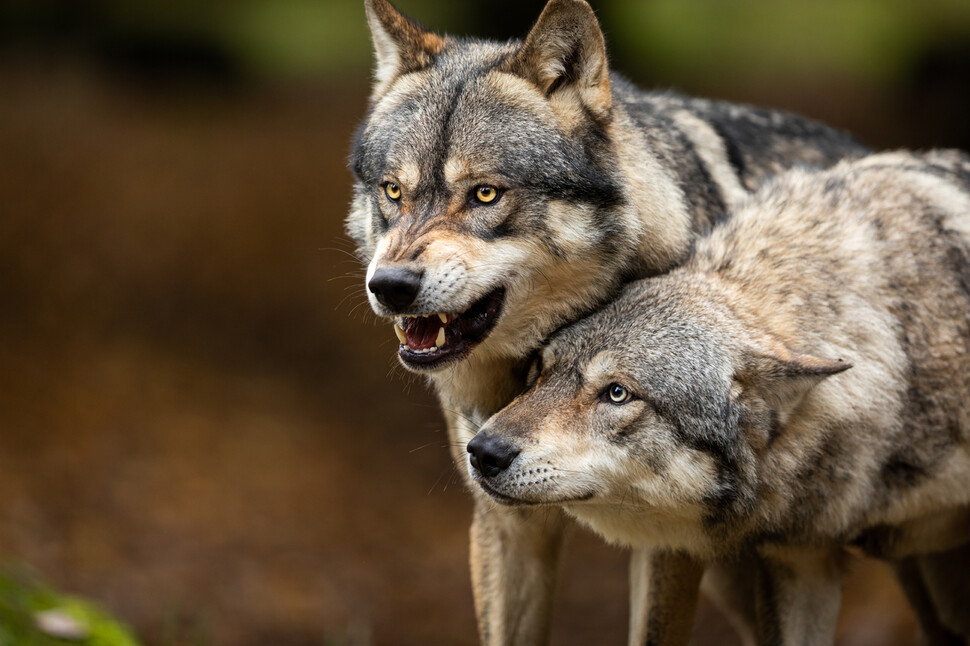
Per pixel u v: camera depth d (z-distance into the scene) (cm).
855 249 1033
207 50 5066
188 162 4259
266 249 3841
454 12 4475
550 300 1028
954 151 1270
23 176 3816
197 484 2511
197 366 3073
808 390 956
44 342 2888
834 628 1111
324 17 5241
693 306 988
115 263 3484
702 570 1134
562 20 1006
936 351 1021
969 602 1315
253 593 2175
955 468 1043
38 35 4819
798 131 1352
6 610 1279
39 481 2289
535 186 1002
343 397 3191
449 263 973
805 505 1009
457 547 2577
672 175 1088
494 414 1020
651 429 960
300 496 2617
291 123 4878
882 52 4822
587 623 2269
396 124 1052
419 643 2155
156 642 1911
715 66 4928
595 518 1040
